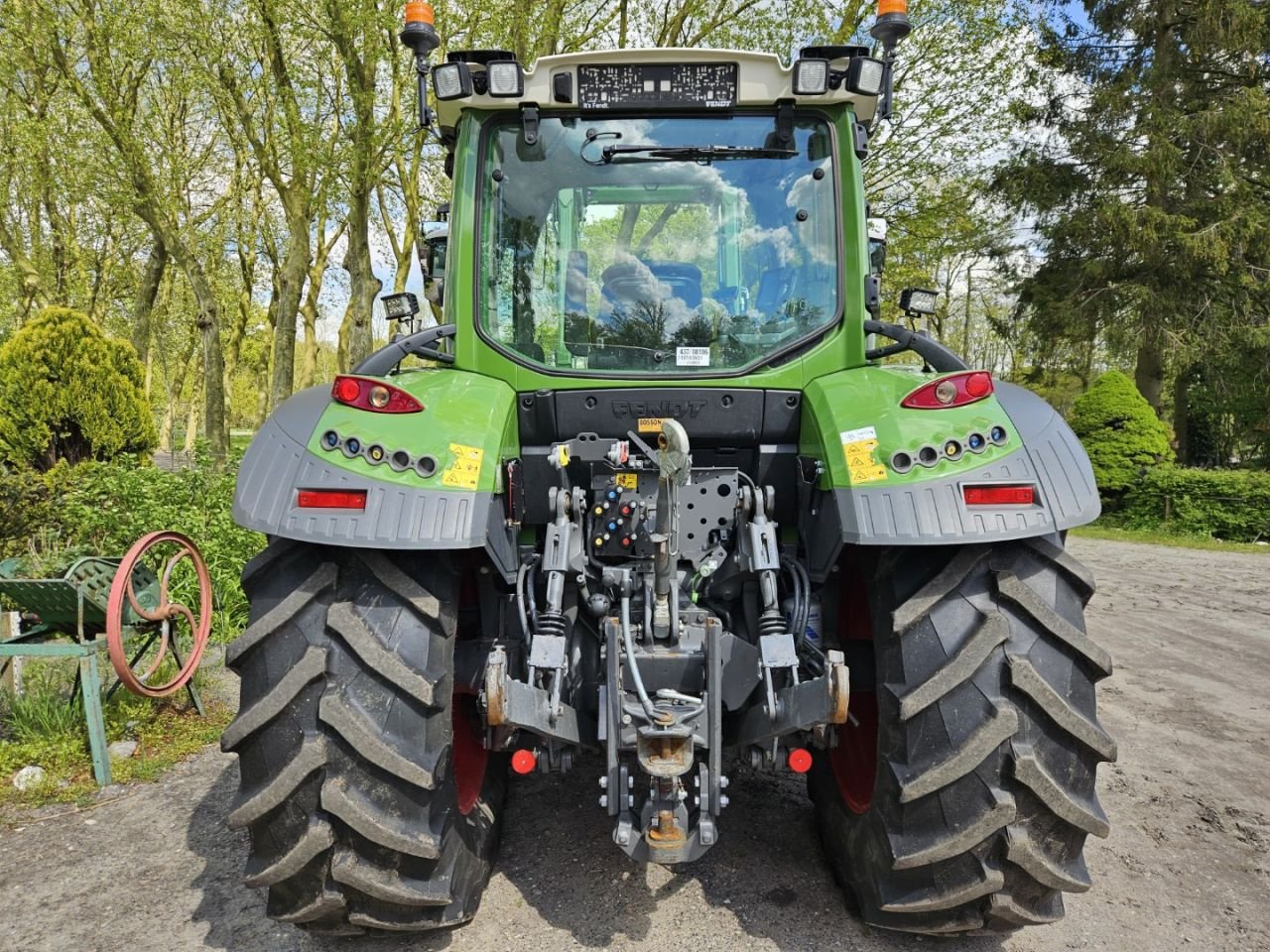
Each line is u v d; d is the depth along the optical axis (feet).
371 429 7.32
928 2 41.04
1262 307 56.95
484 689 6.80
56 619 12.71
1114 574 31.65
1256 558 36.68
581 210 9.27
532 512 9.09
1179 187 56.85
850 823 8.45
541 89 9.00
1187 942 8.31
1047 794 6.83
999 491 7.06
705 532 8.66
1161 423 50.65
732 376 8.90
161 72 44.57
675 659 7.69
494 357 9.04
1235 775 12.41
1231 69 58.08
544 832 10.21
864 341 9.17
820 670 8.20
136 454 30.58
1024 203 61.41
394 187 50.06
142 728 13.15
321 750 6.81
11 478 20.02
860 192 9.25
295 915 7.25
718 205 9.27
